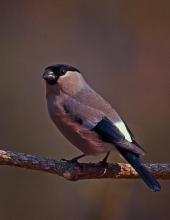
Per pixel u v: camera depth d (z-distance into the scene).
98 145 9.52
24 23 15.19
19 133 14.33
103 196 13.56
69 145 14.16
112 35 15.10
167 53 14.90
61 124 9.79
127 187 13.55
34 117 14.48
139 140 14.38
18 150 14.26
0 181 13.77
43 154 14.20
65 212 13.68
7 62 14.93
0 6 15.19
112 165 9.20
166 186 13.62
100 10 15.16
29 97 14.66
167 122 14.55
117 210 13.48
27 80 14.82
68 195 13.70
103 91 14.79
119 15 15.12
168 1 15.23
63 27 15.16
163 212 13.58
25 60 14.98
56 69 9.95
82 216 13.59
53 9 15.23
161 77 14.83
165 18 15.22
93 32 15.14
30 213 13.70
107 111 9.74
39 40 15.12
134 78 14.85
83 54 15.05
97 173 9.10
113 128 9.48
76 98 9.81
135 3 15.09
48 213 13.69
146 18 15.09
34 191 13.77
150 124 14.52
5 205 13.73
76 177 9.01
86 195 13.60
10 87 14.70
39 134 14.36
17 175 13.82
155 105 14.66
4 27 15.19
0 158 8.70
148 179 8.77
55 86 9.90
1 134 14.30
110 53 15.00
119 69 14.91
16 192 13.79
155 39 14.99
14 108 14.52
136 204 13.57
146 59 14.93
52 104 9.88
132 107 14.68
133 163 9.10
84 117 9.61
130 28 15.07
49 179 13.81
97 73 14.91
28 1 15.27
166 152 14.34
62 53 15.07
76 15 15.21
